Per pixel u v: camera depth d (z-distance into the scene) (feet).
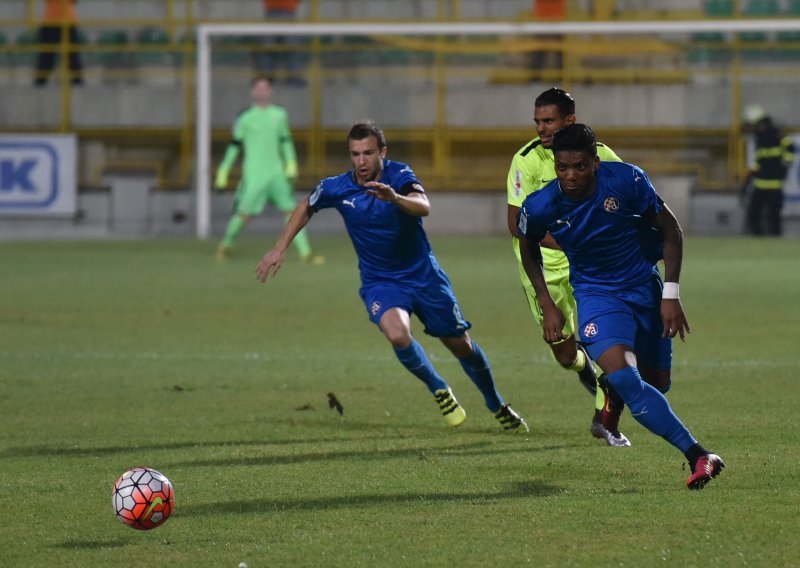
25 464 83.76
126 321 166.30
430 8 357.00
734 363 127.54
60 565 59.72
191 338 151.12
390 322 94.48
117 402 109.60
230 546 62.54
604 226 73.92
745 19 307.78
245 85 339.16
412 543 62.54
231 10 358.64
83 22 336.90
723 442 87.66
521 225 75.41
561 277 96.43
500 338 149.69
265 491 74.59
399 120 335.26
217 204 331.98
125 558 60.70
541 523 65.92
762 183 314.96
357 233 97.09
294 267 241.35
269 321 166.30
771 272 225.56
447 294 96.73
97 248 286.66
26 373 125.70
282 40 342.64
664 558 59.21
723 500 69.97
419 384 118.93
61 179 324.19
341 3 357.20
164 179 335.26
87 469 82.02
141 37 353.92
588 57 337.52
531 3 356.18
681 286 202.80
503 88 333.21
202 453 87.10
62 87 334.85
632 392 72.33
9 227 324.19
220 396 112.68
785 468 78.23
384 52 341.21
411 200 91.86
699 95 330.75
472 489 74.28
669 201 323.16
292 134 336.49
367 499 72.08
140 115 335.26
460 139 333.83
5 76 350.23
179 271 233.14
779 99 331.57
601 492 72.74
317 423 99.55
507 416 94.79
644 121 331.77
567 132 71.10
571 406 106.11
